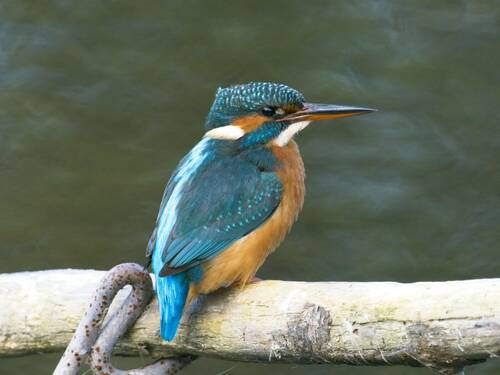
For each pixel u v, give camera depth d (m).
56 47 16.25
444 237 14.42
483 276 14.01
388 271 14.07
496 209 14.62
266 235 8.54
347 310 6.82
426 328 6.47
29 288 8.09
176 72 15.99
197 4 16.70
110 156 15.17
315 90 15.70
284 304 7.19
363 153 15.10
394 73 15.91
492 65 15.98
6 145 15.20
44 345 8.09
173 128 15.48
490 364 13.12
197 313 7.61
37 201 14.76
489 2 16.64
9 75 15.88
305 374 13.20
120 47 16.30
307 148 15.13
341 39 16.27
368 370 13.25
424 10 16.56
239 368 13.21
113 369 7.62
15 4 16.64
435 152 15.11
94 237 14.42
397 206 14.64
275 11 16.56
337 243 14.36
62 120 15.45
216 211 8.37
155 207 14.68
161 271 7.74
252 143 9.04
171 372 7.85
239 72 16.00
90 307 7.56
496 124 15.36
